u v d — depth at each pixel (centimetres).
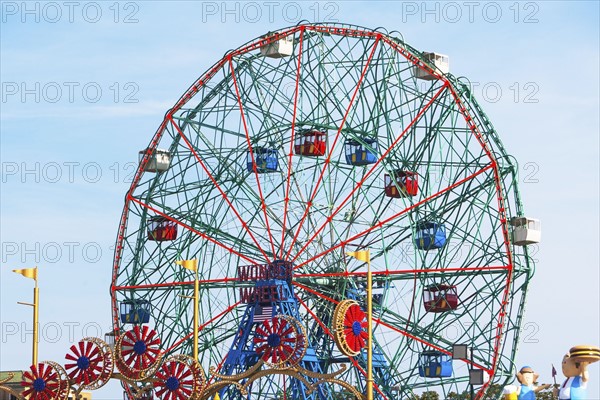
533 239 14762
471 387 13512
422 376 15025
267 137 15750
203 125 16112
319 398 14700
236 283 15825
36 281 11719
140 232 16425
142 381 12606
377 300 15550
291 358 12244
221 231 15912
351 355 12281
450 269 14838
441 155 15238
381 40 15338
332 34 15512
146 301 16275
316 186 15250
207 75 16038
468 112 14975
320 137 15575
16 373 14238
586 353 8731
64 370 12569
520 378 9206
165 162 16312
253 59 15800
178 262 11512
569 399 8750
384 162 15488
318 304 15650
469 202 15062
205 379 12350
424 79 15325
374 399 15262
